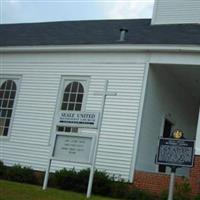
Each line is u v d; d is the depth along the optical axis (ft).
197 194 52.90
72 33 76.18
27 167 64.03
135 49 61.52
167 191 52.54
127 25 76.28
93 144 46.01
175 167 37.81
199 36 65.72
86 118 46.73
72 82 65.82
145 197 53.21
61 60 67.21
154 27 73.15
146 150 61.67
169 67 62.90
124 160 59.06
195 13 72.64
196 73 64.13
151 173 56.54
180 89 72.79
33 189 46.19
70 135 47.26
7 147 67.67
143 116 60.44
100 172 56.03
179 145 37.88
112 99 61.87
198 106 81.97
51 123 65.62
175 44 59.26
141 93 60.70
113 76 62.85
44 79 67.87
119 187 54.80
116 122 60.80
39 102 67.36
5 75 70.95
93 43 64.85
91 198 45.06
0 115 69.87
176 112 72.49
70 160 46.78
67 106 65.26
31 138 66.39
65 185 54.80
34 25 85.30
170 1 74.54
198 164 54.08
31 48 69.00
